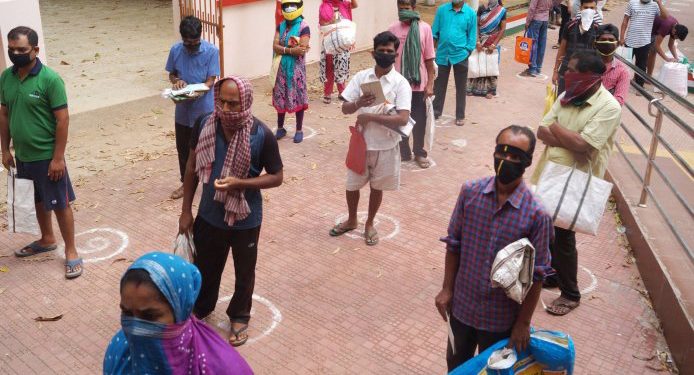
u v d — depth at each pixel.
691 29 19.59
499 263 2.89
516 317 3.20
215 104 3.93
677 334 4.45
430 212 6.58
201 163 4.00
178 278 2.22
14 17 7.68
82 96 9.62
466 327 3.32
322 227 6.18
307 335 4.59
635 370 4.32
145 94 9.91
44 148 4.91
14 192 5.03
